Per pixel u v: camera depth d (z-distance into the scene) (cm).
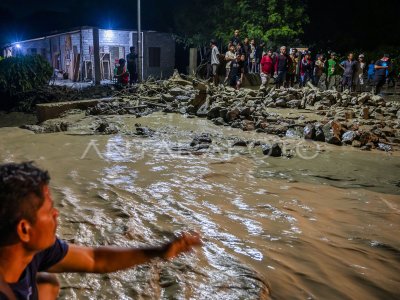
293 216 452
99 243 358
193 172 601
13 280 140
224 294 290
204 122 1032
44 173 141
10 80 1859
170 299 281
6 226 130
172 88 1411
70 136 852
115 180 545
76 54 2919
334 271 338
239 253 356
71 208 432
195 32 2805
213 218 430
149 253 185
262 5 2577
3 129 921
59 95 1828
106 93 1755
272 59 1658
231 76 1582
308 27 3219
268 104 1275
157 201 473
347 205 499
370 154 790
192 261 333
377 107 1318
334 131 881
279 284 312
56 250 169
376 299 303
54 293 177
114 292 285
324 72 1961
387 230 429
